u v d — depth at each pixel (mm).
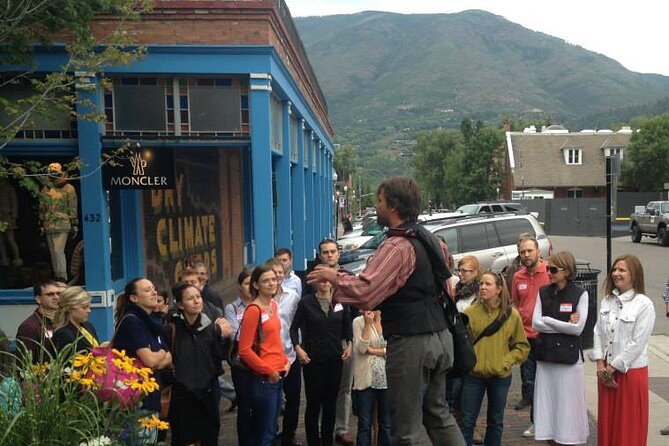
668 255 25141
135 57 7484
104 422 3488
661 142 53219
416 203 3318
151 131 8867
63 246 8906
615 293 5098
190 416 5066
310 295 5836
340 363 5789
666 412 6629
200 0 8531
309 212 17453
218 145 9023
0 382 4105
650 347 9797
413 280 3236
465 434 5289
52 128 8711
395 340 3279
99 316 8797
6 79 8523
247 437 5531
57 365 3521
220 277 15398
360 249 14766
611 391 5051
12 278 8945
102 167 8695
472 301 6082
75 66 7391
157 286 11305
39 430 3262
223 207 15750
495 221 12766
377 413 5887
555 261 5277
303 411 7398
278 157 11297
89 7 7152
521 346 5223
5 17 6727
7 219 8914
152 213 11125
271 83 9102
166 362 4766
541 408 5371
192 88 8859
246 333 5211
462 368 3494
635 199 49562
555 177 61406
